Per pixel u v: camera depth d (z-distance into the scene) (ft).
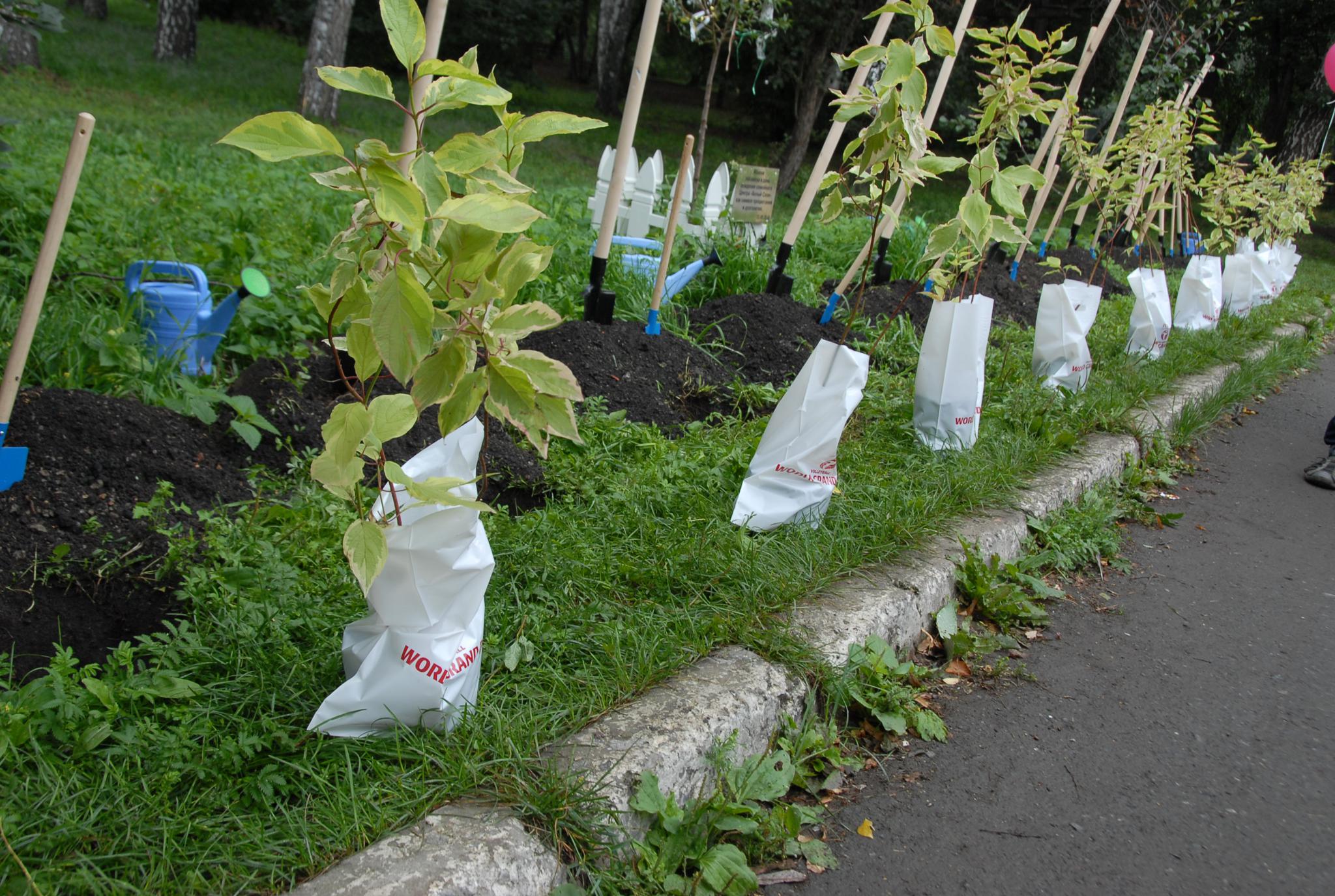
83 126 8.23
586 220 26.40
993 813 8.19
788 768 7.86
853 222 31.12
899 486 12.55
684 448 13.10
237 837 6.22
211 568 9.02
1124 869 7.65
